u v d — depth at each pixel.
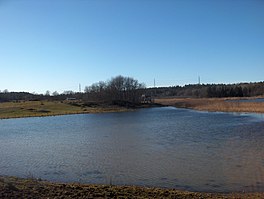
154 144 31.33
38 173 20.34
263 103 86.62
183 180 17.94
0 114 89.50
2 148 32.03
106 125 54.50
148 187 16.31
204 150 27.11
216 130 42.06
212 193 15.30
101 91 125.44
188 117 67.12
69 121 66.88
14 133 46.84
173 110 97.38
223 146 28.92
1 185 13.67
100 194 13.31
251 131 39.69
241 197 14.13
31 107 104.88
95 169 21.16
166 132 41.47
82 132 44.88
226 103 97.88
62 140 37.06
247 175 18.72
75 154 27.05
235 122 52.50
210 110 87.44
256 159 22.89
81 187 14.52
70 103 116.44
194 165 21.56
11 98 170.88
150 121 59.91
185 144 30.78
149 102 131.25
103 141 34.75
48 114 88.75
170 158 24.08
